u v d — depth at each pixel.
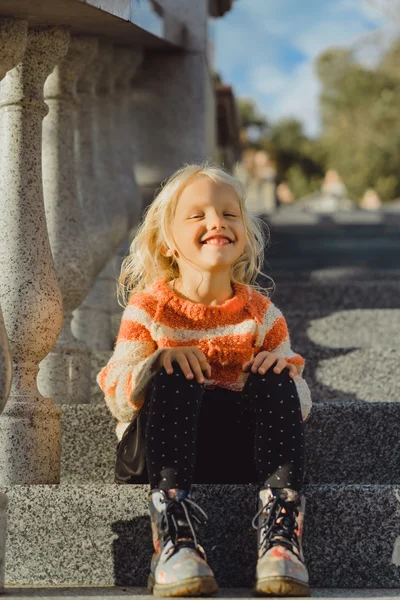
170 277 2.10
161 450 1.71
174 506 1.65
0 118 2.13
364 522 1.81
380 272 4.89
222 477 1.91
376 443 2.17
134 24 2.47
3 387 1.66
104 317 3.32
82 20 2.06
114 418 2.25
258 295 2.04
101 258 2.95
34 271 2.08
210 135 4.52
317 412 2.19
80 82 3.01
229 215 1.96
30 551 1.83
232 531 1.81
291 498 1.69
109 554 1.82
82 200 2.94
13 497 1.85
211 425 1.86
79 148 3.00
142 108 4.09
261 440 1.75
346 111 24.59
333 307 3.93
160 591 1.59
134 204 3.59
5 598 1.58
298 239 9.24
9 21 1.89
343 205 22.86
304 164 27.28
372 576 1.80
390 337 3.33
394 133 24.02
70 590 1.72
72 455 2.25
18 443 2.04
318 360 2.74
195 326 1.94
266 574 1.61
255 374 1.80
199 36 4.10
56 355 2.51
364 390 2.71
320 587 1.80
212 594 1.64
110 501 1.83
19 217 2.09
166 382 1.75
